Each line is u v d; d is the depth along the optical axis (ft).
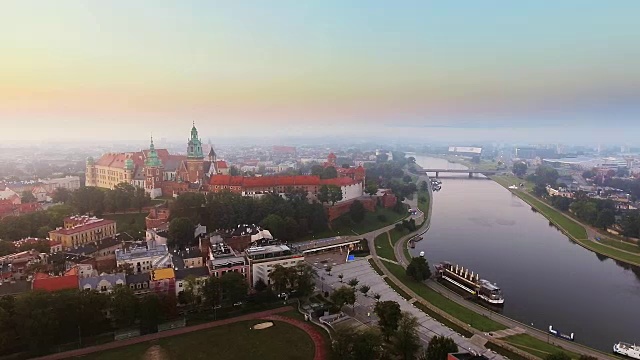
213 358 572.10
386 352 587.27
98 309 622.13
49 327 570.46
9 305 597.11
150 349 593.42
